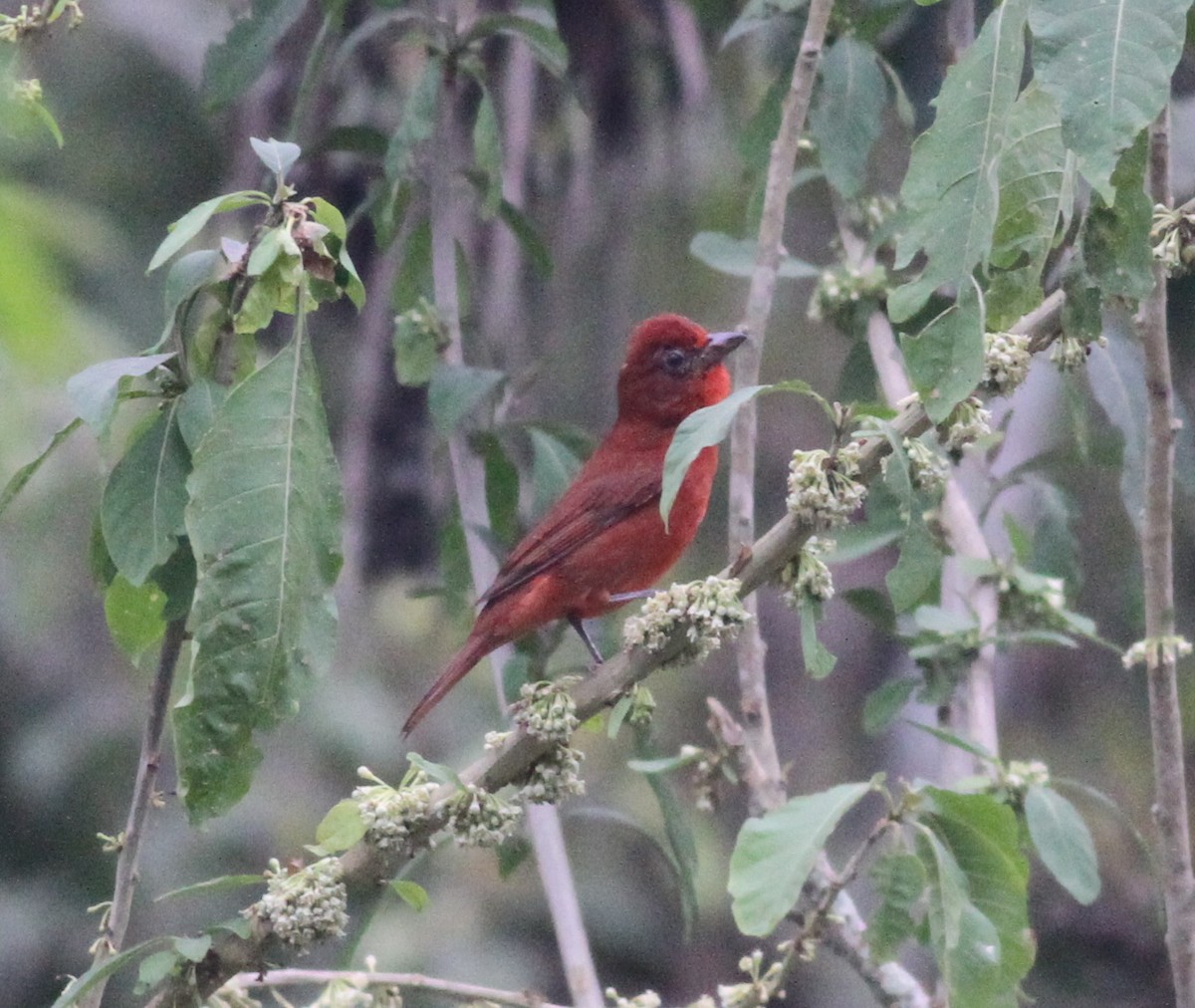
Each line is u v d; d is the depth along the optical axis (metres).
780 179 8.50
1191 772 15.59
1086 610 15.46
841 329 10.33
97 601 15.09
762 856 6.46
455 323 9.82
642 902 16.72
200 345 6.75
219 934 6.57
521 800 6.68
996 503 13.64
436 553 11.88
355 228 11.55
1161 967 14.80
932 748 16.59
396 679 15.99
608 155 12.59
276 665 6.17
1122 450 9.98
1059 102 5.60
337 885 6.51
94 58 15.48
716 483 16.06
